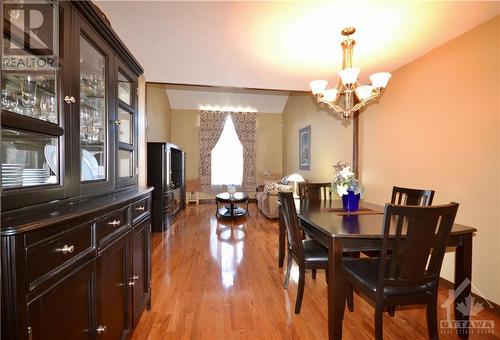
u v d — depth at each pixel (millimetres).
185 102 7617
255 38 2295
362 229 1703
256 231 4508
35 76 1036
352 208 2361
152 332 1796
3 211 818
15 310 734
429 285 1504
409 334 1798
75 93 1186
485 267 2137
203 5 1837
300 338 1754
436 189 2598
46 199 1003
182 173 6621
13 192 850
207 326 1872
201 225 4949
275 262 3105
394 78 3170
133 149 1955
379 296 1448
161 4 1831
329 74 3127
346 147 4359
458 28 2178
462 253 1739
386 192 3344
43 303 841
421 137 2785
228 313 2037
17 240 742
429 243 1412
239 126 7977
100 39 1410
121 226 1466
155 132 5816
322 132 5340
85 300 1104
